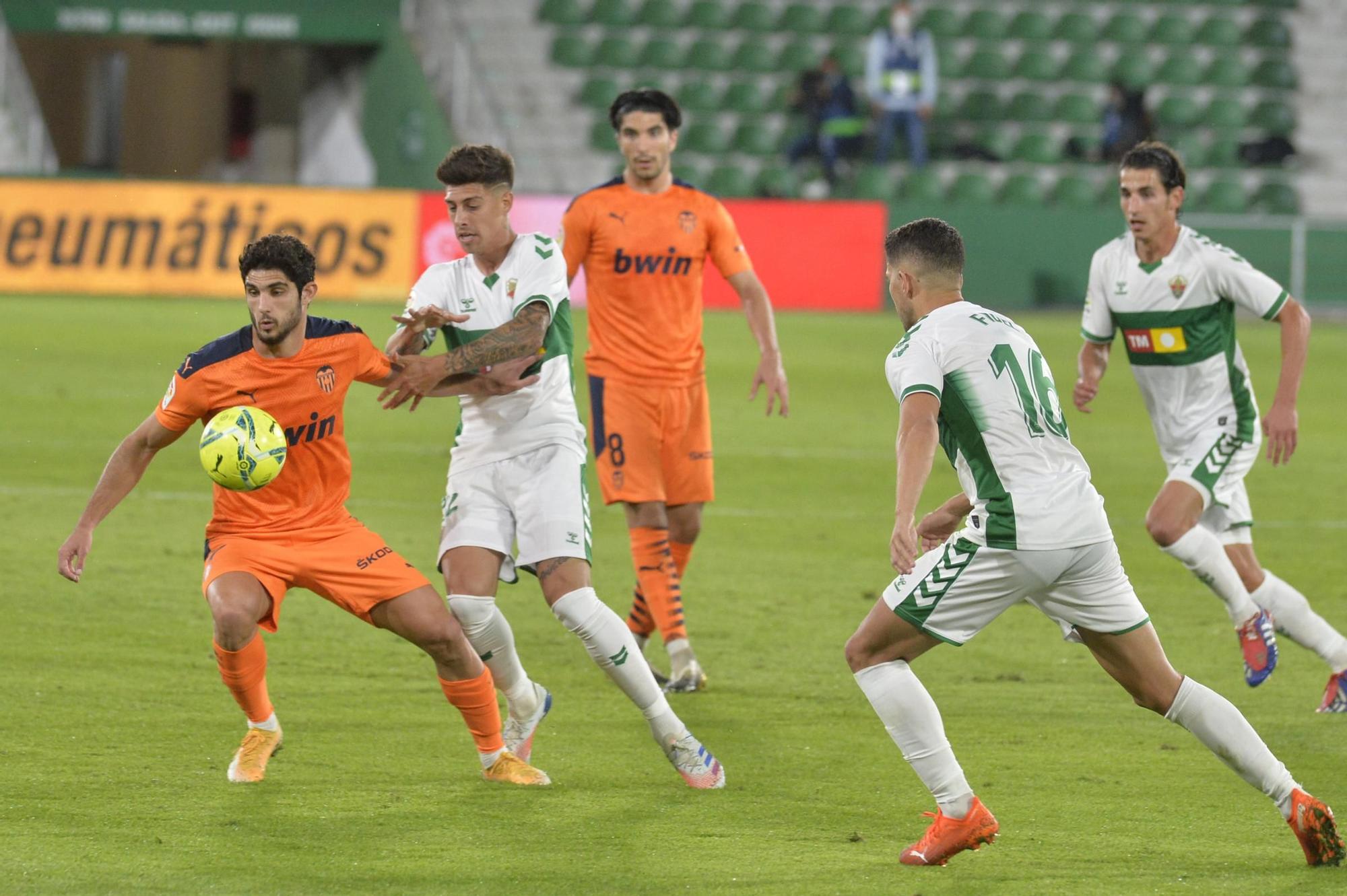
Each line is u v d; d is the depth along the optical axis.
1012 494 14.34
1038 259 76.50
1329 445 43.94
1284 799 14.52
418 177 89.75
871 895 13.61
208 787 16.31
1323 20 102.69
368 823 15.33
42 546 27.94
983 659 23.02
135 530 29.67
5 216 70.81
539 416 17.64
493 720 16.81
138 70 100.19
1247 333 72.69
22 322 60.19
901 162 89.56
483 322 17.92
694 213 22.19
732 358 58.66
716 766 16.91
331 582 16.42
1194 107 94.88
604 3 97.19
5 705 19.06
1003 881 13.99
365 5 89.75
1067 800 16.61
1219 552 20.88
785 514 33.59
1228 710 14.61
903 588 14.59
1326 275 78.88
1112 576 14.61
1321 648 20.52
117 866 13.89
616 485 21.95
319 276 70.62
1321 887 13.91
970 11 98.94
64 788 16.09
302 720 19.03
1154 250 21.70
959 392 14.46
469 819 15.56
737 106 93.50
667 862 14.40
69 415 41.97
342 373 16.55
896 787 17.02
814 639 23.92
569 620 16.83
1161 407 22.23
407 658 22.20
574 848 14.73
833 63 84.44
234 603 15.96
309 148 98.62
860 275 74.75
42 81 99.12
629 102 22.03
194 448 39.16
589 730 19.12
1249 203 91.50
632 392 21.92
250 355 16.27
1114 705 20.59
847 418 46.88
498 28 95.81
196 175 101.12
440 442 41.41
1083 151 90.31
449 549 17.39
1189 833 15.55
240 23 89.00
